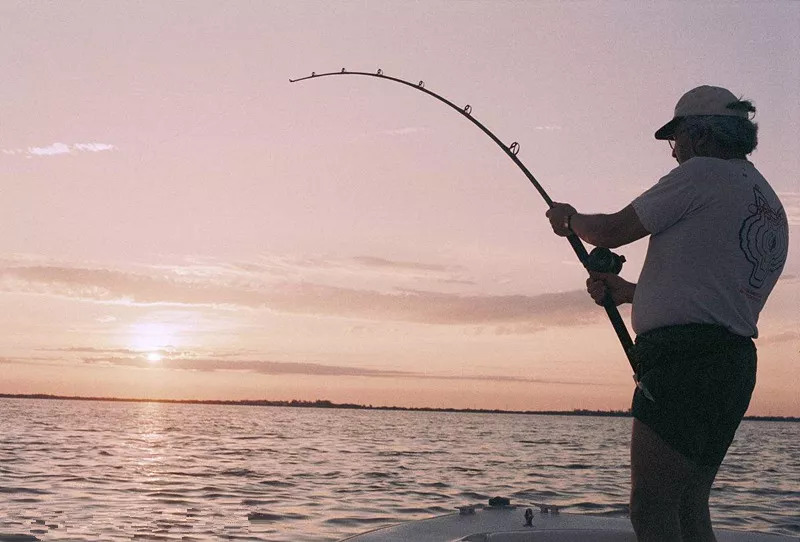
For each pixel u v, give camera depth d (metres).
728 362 1.92
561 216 2.22
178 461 18.34
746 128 2.03
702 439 1.94
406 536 2.69
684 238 1.94
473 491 12.71
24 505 9.91
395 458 21.39
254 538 7.68
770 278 2.01
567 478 15.80
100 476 14.12
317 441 31.06
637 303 2.02
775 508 10.85
